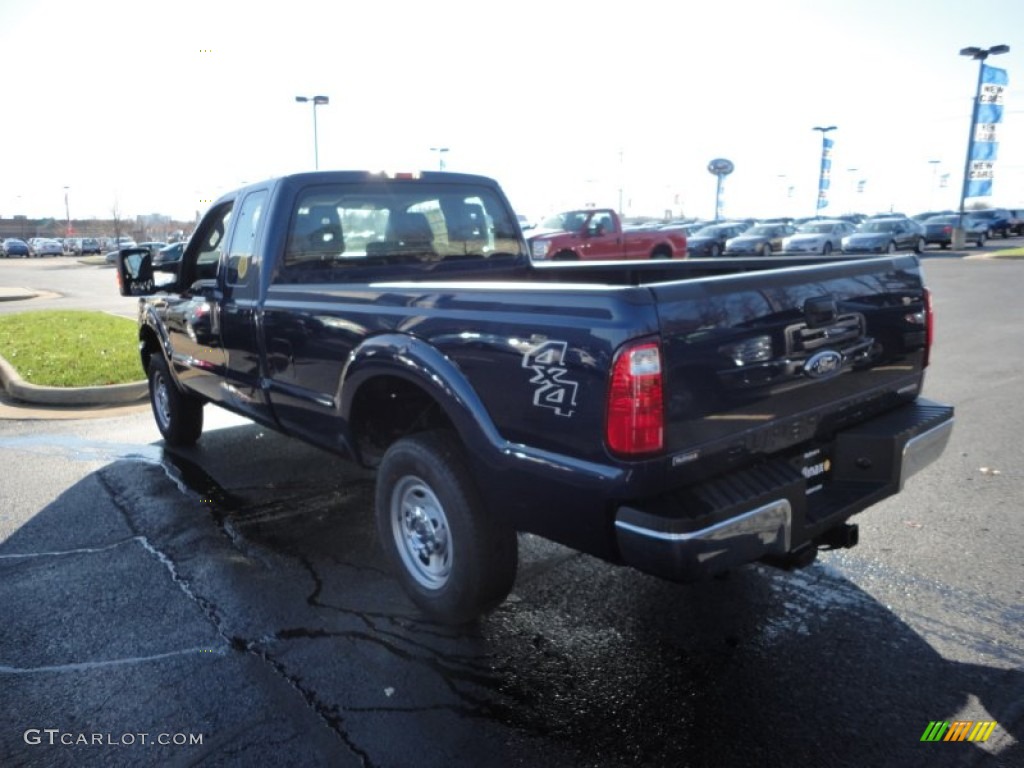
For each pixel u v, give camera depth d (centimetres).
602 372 263
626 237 2000
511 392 297
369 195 480
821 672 314
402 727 286
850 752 268
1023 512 468
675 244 2125
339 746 276
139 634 351
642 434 260
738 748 272
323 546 446
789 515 288
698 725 284
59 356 987
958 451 586
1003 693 297
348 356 379
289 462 598
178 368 584
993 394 762
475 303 313
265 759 269
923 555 415
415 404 398
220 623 361
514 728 285
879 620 353
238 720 291
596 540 283
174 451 632
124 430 704
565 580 401
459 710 296
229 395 511
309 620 364
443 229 518
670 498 271
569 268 542
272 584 400
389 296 355
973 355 971
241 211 480
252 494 529
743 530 271
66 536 461
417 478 352
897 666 317
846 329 331
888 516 467
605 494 270
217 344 506
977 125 3428
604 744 276
